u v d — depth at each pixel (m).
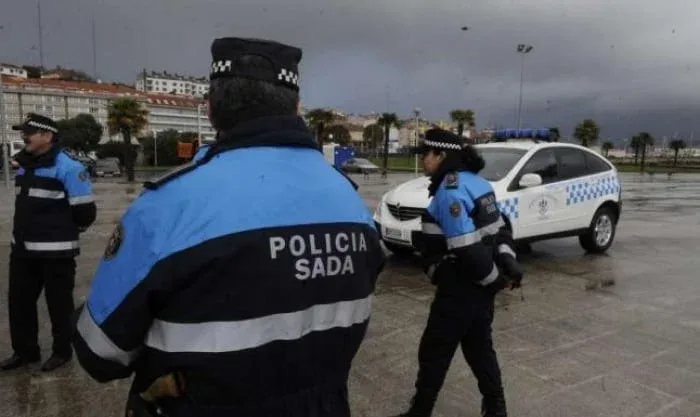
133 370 1.40
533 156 7.99
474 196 2.98
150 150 58.84
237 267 1.23
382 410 3.55
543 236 7.97
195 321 1.23
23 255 3.93
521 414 3.53
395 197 7.61
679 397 3.78
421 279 6.84
